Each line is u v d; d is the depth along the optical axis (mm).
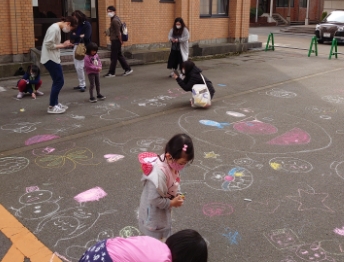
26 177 4672
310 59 14672
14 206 4047
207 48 14828
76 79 9977
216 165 5090
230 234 3656
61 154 5348
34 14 11008
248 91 9227
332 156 5445
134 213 3967
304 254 3387
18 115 6988
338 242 3559
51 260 3260
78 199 4203
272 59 14516
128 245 2119
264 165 5117
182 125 6629
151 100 8188
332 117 7258
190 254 1956
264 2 36875
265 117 7172
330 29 19906
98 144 5723
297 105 8047
